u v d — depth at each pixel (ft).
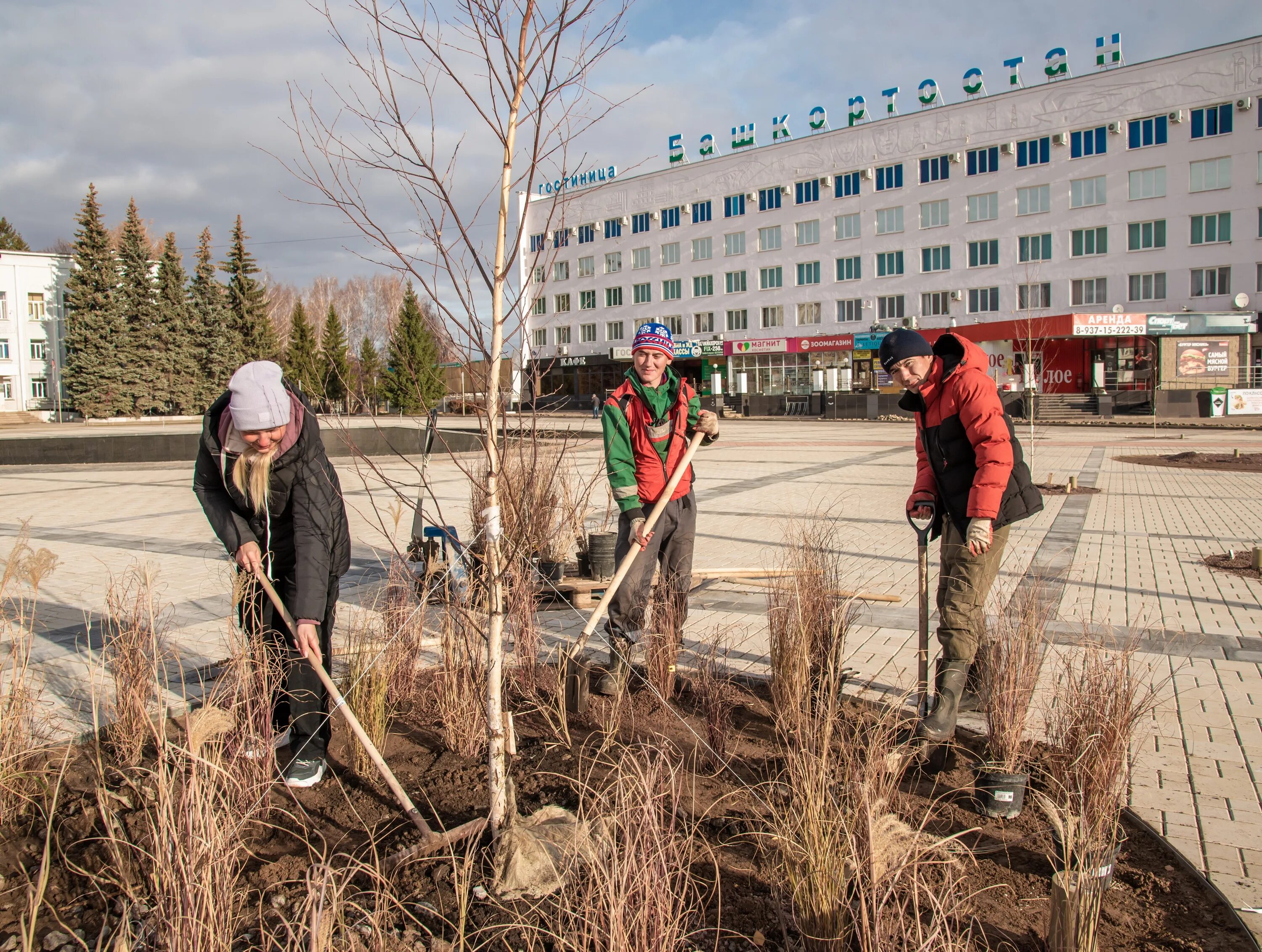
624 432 13.96
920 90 155.22
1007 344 133.08
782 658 12.69
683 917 7.63
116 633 13.82
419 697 13.30
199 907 6.66
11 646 11.71
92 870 8.67
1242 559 25.02
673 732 11.93
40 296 205.16
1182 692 14.11
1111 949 7.44
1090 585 22.17
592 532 22.35
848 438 91.61
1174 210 131.64
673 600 14.16
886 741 9.64
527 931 7.46
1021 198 143.33
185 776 7.77
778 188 168.35
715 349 173.88
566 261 202.08
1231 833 9.49
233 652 10.85
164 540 30.37
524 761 11.03
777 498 41.01
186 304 180.14
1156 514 34.86
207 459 10.89
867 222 158.40
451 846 8.93
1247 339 123.65
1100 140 136.36
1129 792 10.13
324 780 10.75
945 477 11.96
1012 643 11.50
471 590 11.84
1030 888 8.34
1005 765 9.91
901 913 6.72
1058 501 38.86
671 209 183.52
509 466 13.76
